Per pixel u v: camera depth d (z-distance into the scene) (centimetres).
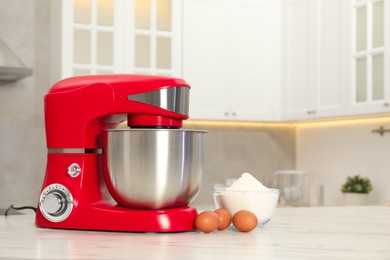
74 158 151
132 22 409
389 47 358
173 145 142
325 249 121
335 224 169
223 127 478
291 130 502
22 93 411
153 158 141
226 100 438
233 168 481
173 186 144
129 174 142
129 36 408
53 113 153
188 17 425
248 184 159
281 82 453
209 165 473
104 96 149
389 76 358
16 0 412
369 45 374
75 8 395
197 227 145
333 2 404
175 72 421
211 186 474
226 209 158
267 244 128
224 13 437
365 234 146
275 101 454
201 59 430
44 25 417
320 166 475
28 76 384
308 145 490
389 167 405
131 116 151
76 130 151
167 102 148
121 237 137
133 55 410
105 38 403
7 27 410
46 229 151
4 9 409
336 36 401
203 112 430
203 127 470
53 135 153
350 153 443
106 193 158
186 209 149
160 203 145
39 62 416
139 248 120
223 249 120
